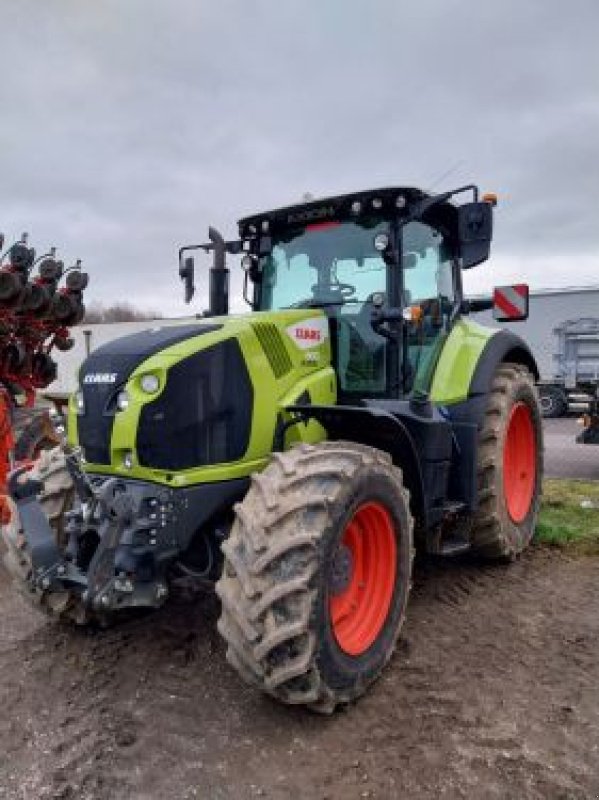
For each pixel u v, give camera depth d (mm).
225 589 2660
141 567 2916
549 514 5918
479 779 2414
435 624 3736
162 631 3605
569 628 3686
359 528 3080
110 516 2881
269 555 2586
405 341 3932
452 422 4230
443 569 4637
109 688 3043
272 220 4285
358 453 2992
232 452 3188
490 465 4320
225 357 3184
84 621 3484
